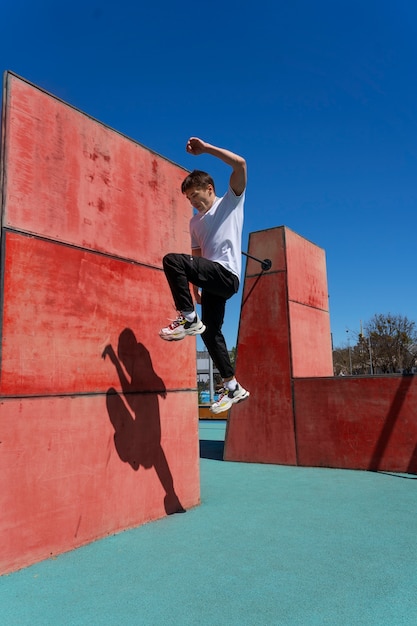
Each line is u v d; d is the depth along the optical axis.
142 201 4.70
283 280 8.43
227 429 8.46
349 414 7.46
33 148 3.65
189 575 3.02
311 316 9.13
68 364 3.73
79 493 3.67
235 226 3.46
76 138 4.04
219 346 3.60
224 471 7.21
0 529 3.09
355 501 5.09
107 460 3.96
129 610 2.55
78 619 2.46
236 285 3.45
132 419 4.28
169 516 4.48
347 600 2.65
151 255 4.74
